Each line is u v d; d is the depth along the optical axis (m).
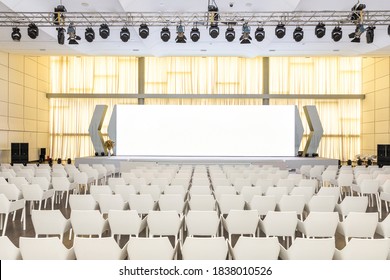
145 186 6.37
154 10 9.93
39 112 17.38
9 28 10.79
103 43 12.87
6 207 5.68
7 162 14.63
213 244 3.28
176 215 4.38
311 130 16.03
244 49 13.56
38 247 3.23
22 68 15.76
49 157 17.86
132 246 3.26
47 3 9.67
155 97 17.81
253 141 16.11
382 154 14.82
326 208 5.59
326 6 9.70
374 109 17.12
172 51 13.99
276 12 9.73
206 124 16.17
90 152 18.34
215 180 7.26
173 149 16.23
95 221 4.47
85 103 18.31
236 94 17.77
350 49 13.41
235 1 9.36
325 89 18.25
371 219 4.41
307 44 12.83
